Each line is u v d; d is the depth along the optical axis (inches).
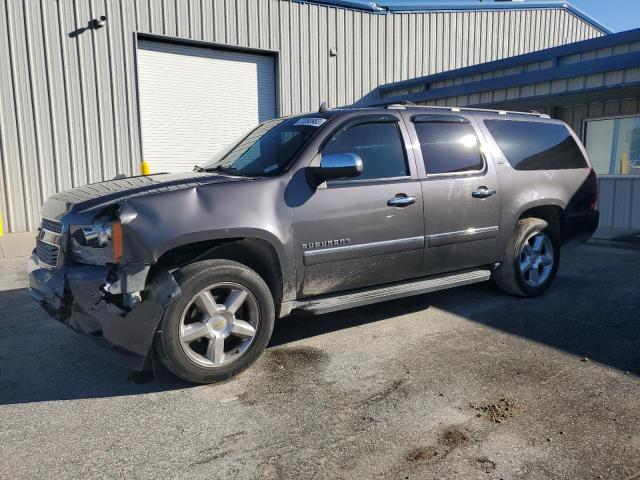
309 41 569.6
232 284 143.3
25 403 134.8
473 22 697.6
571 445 112.8
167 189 141.7
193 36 494.3
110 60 453.1
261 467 106.5
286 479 102.5
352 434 118.0
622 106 416.2
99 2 442.3
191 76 512.7
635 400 132.1
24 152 421.1
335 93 596.7
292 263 153.3
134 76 466.6
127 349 132.1
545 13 765.3
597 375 146.4
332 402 132.8
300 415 126.6
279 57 550.9
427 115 189.0
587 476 102.4
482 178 195.5
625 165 423.8
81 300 132.7
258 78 552.7
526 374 147.5
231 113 540.7
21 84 414.3
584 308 207.0
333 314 202.4
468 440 115.2
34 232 419.8
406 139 179.3
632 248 343.6
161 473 105.0
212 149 534.3
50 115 429.4
